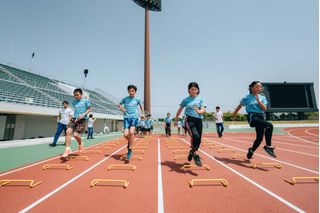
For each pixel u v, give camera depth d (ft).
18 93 43.55
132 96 15.90
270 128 13.47
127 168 13.09
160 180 10.46
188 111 13.15
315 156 17.87
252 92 14.70
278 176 11.18
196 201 7.73
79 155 18.56
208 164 14.35
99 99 95.25
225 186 9.46
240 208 7.11
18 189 9.07
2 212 6.79
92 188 9.22
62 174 11.64
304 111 87.20
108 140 36.14
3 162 15.26
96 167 13.43
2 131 34.60
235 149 22.77
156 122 128.16
